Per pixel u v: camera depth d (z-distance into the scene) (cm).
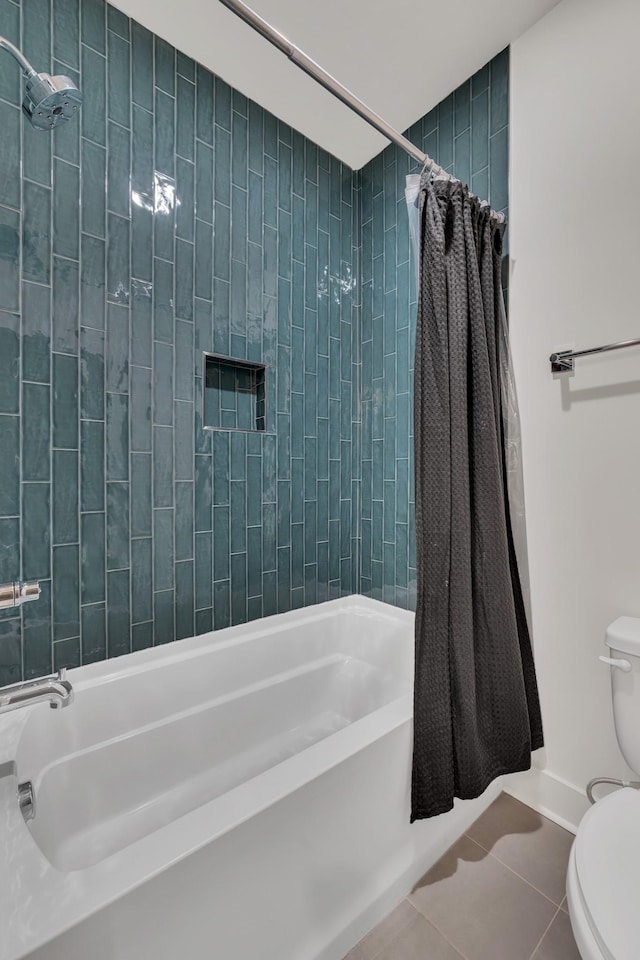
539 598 152
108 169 141
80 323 137
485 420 137
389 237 207
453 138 176
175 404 158
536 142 148
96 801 127
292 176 192
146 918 70
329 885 100
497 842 138
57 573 135
